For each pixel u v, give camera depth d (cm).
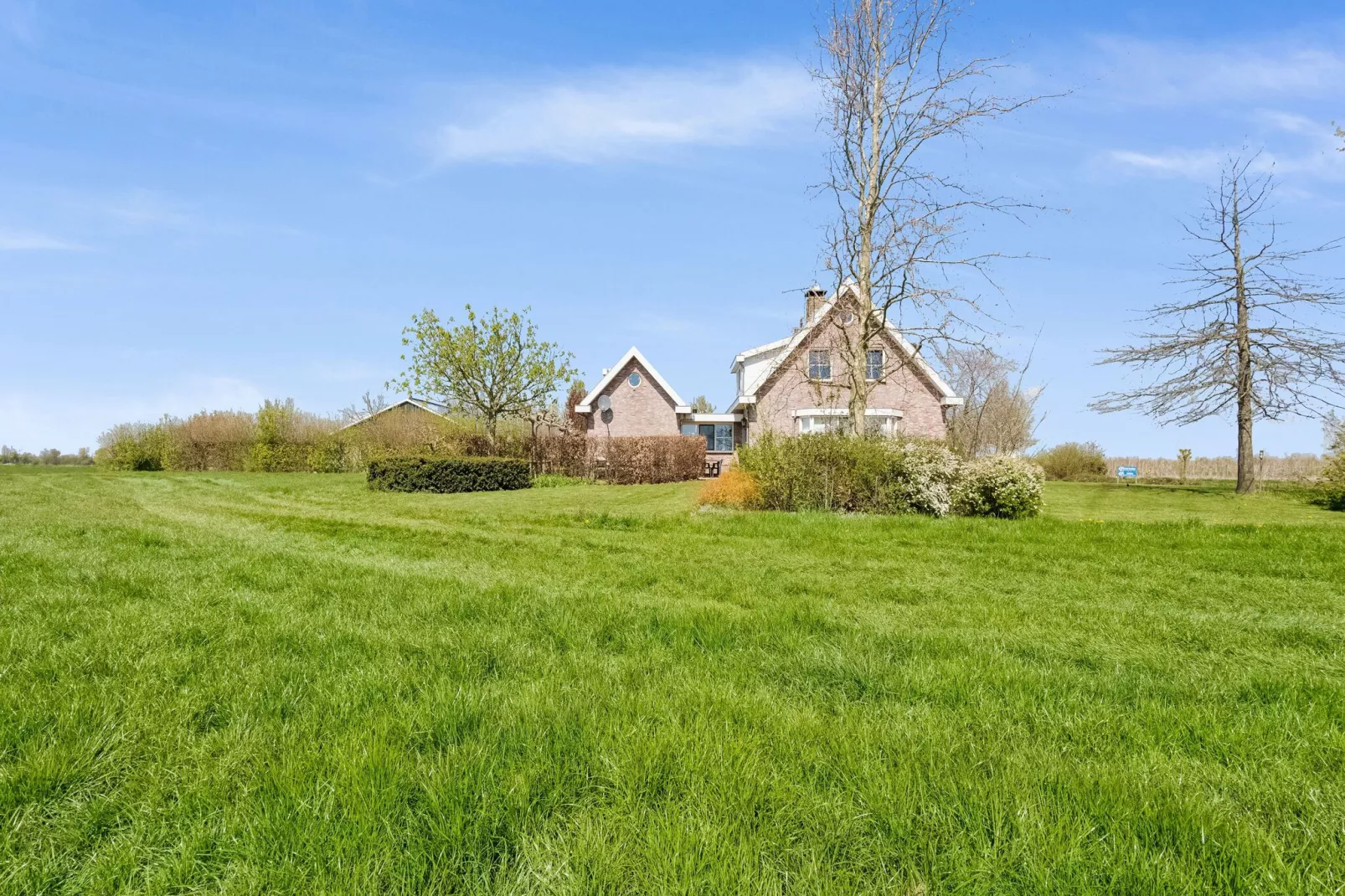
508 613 549
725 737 295
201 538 1014
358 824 228
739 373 3928
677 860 212
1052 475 4428
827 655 436
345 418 4422
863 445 1655
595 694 353
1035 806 244
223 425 4206
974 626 575
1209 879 209
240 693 351
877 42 2003
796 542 1153
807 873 213
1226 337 2628
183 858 215
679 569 833
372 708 328
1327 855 220
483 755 271
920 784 258
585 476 3016
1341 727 335
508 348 3222
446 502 2025
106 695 341
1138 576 873
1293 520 1709
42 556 799
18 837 229
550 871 211
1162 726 328
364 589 640
